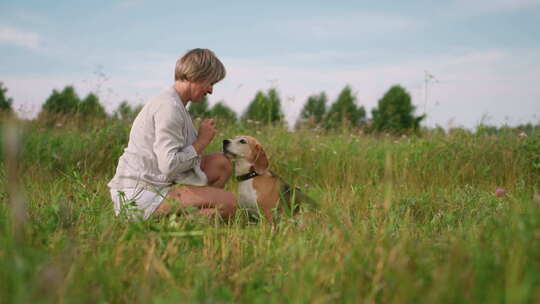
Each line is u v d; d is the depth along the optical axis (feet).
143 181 10.05
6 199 9.43
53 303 4.74
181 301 5.16
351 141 21.79
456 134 21.31
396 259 5.78
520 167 16.94
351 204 10.77
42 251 6.22
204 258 7.29
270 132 22.79
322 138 22.74
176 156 9.89
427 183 16.74
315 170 18.65
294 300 5.35
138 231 7.17
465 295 4.88
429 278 5.60
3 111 21.93
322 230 8.26
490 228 7.39
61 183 13.26
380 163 18.81
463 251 6.00
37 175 14.67
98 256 6.44
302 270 5.82
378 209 9.46
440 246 6.94
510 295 4.38
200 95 11.18
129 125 20.48
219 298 5.74
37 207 9.46
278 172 18.17
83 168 16.43
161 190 10.14
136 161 10.14
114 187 10.28
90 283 5.73
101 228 7.73
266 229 9.38
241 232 8.82
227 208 10.68
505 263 5.50
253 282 6.45
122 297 5.66
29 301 4.43
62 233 7.32
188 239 7.32
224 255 7.30
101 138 18.33
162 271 6.03
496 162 17.75
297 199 12.85
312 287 5.47
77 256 6.31
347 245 6.61
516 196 12.10
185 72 10.68
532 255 5.34
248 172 12.80
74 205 9.59
